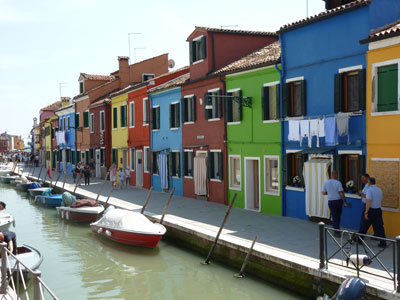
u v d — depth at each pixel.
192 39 20.77
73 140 40.88
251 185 17.19
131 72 35.62
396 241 7.45
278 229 12.98
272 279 10.11
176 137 22.48
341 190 11.58
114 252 14.04
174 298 9.95
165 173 23.59
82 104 37.91
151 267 12.27
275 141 15.55
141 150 26.92
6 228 16.08
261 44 20.95
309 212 13.88
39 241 15.92
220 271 11.45
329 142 12.84
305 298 9.19
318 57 13.68
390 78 11.57
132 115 28.41
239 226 13.60
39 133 61.84
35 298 6.85
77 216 19.03
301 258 9.68
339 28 12.95
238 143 17.52
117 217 14.84
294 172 15.08
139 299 10.01
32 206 24.92
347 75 12.95
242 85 17.20
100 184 29.69
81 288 10.84
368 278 8.18
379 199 10.49
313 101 13.94
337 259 9.56
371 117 12.00
